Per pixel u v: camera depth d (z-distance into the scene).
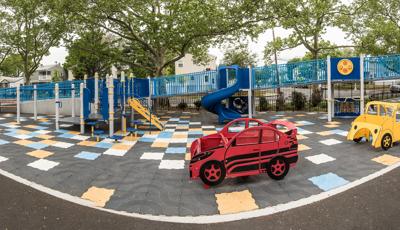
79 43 20.83
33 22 25.47
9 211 4.57
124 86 11.33
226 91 13.17
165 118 15.46
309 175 6.05
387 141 7.73
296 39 20.48
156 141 9.47
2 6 24.62
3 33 25.44
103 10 17.34
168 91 15.98
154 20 18.08
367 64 12.80
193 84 15.48
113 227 4.10
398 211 4.38
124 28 20.08
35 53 26.86
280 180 5.84
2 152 7.98
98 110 12.45
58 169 6.62
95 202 4.95
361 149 7.86
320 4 18.12
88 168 6.70
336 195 5.04
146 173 6.38
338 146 8.26
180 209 4.68
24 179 6.00
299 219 4.25
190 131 11.34
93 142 9.25
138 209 4.69
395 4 21.06
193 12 17.06
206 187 5.52
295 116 14.96
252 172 5.74
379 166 6.45
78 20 18.77
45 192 5.34
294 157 5.95
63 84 16.70
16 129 11.46
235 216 4.42
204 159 5.47
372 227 3.96
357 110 13.87
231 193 5.27
